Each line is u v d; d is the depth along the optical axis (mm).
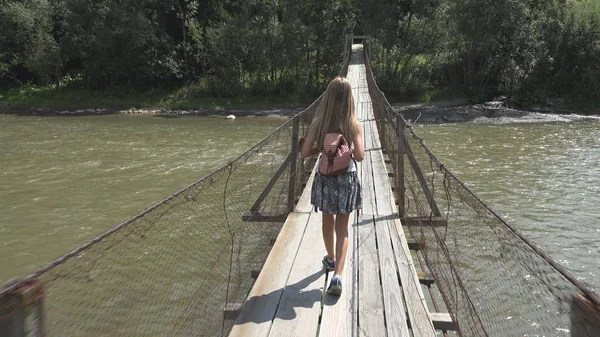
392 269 4613
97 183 15844
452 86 39188
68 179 16406
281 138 7660
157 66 41000
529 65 36719
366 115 15867
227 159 19578
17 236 11164
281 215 6238
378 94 13289
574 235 11141
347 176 3992
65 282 2230
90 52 40938
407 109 34969
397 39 38438
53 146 22812
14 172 17516
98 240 2297
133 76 41844
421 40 38438
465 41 37875
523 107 35469
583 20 36812
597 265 9570
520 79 36562
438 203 6637
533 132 26391
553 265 2262
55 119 33406
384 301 4016
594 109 34594
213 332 3992
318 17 40969
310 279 4328
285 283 4250
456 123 30281
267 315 3756
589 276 9117
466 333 3568
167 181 16047
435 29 38875
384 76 39062
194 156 20312
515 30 36281
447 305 4234
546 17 38406
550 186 15352
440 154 20812
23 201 13906
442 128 28516
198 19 45031
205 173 17125
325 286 4199
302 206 6535
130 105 38844
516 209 13109
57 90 41594
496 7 35125
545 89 36781
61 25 42594
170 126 30000
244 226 5375
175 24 45469
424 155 7094
